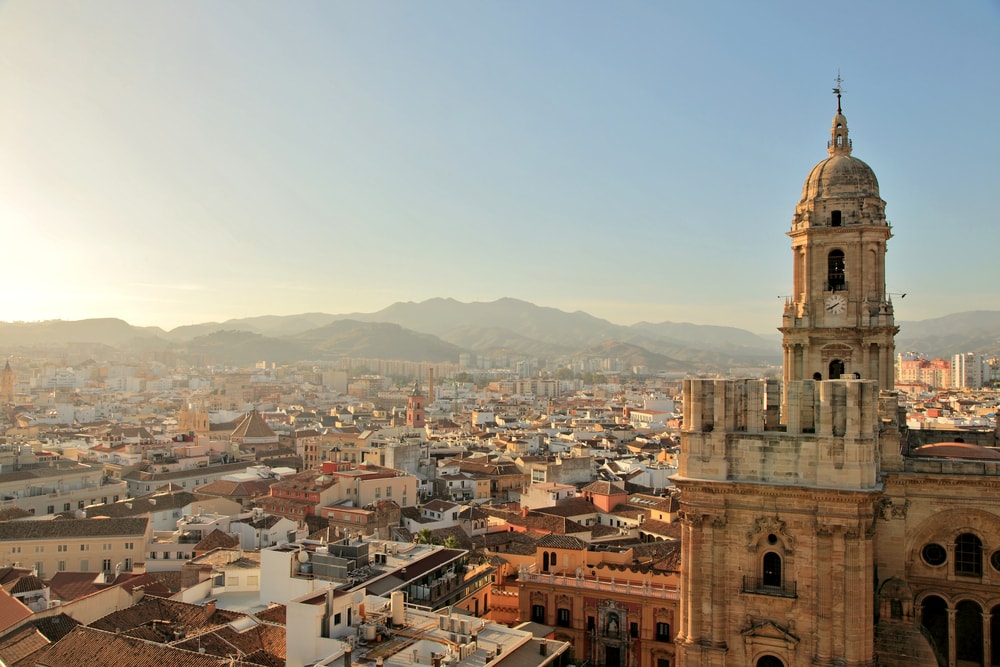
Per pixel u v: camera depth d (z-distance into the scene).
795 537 78.25
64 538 173.12
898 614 81.50
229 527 185.62
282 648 100.81
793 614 78.19
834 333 101.94
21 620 110.81
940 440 106.25
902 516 83.81
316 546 151.75
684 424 82.75
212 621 111.50
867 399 76.38
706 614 81.06
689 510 81.81
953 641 83.44
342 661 87.25
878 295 102.12
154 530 199.25
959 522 83.19
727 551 80.88
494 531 194.00
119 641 96.50
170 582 143.12
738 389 82.00
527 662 92.25
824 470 76.81
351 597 99.75
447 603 132.38
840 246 102.06
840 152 106.25
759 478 79.50
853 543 75.94
